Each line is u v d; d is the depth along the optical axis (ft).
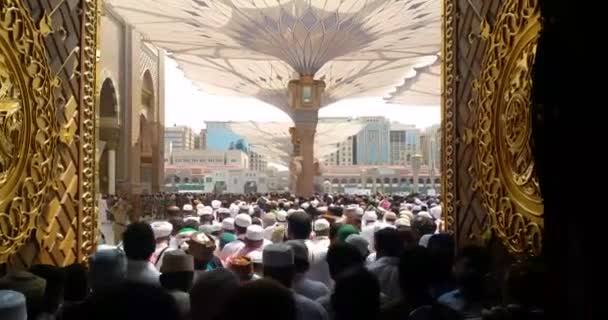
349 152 315.99
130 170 86.53
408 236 18.60
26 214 13.75
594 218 6.32
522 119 12.74
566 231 6.56
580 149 6.39
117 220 50.31
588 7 6.27
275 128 179.63
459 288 12.01
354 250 13.58
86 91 16.94
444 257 12.57
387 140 315.99
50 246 15.08
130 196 70.38
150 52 104.42
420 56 104.68
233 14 79.30
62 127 15.74
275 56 87.20
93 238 17.07
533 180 12.35
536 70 6.71
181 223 28.71
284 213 36.81
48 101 14.69
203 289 10.26
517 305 9.52
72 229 16.14
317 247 19.52
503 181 13.88
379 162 314.35
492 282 12.62
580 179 6.40
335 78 111.24
